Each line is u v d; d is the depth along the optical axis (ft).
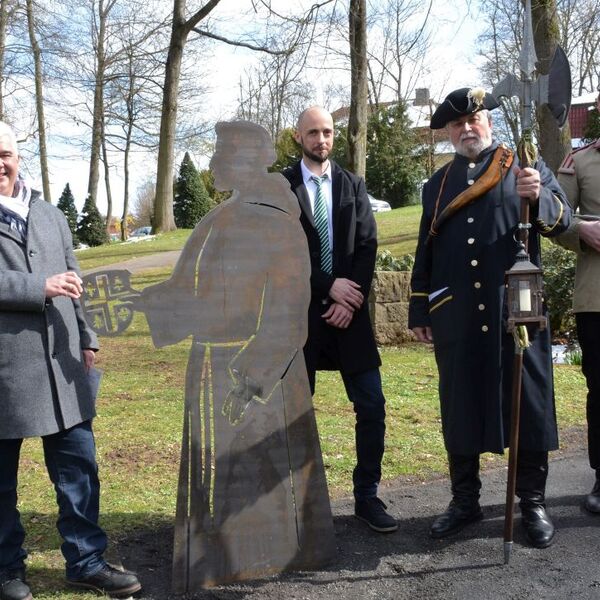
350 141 35.47
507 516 10.41
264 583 10.15
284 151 63.67
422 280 11.93
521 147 10.35
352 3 34.55
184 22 66.33
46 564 10.53
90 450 9.79
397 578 10.18
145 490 13.25
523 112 10.43
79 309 10.04
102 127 99.09
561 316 25.95
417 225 56.03
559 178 12.77
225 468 10.19
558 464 15.02
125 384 21.20
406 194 103.60
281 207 10.32
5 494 9.44
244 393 10.29
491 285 10.91
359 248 11.66
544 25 38.14
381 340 26.50
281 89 43.60
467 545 11.11
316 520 10.55
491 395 10.85
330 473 14.19
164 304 10.00
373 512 11.73
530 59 10.43
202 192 108.06
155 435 16.22
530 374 10.93
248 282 10.25
